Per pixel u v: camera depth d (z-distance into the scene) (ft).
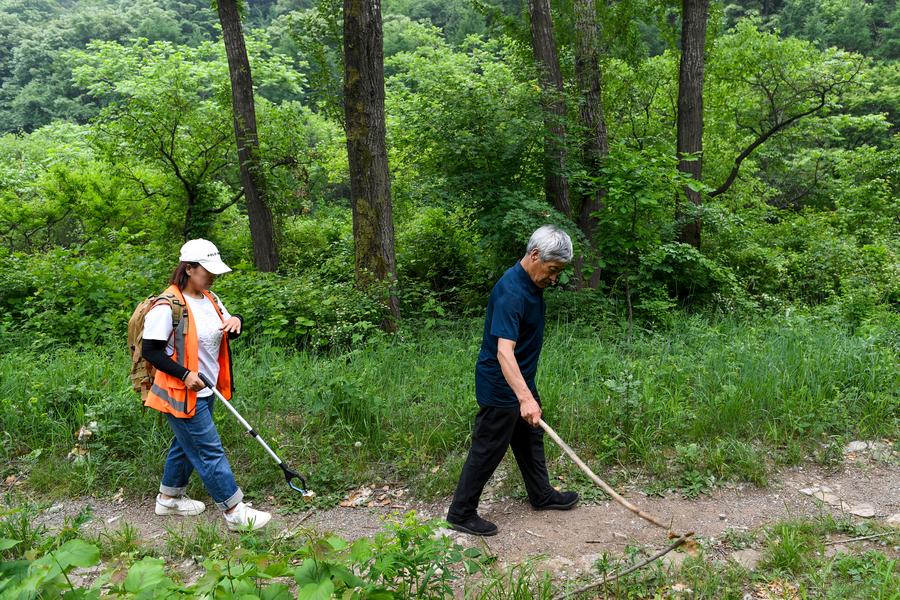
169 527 13.17
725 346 20.52
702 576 10.43
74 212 50.70
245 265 40.65
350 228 52.95
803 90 49.73
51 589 6.59
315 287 27.78
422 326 27.66
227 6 39.45
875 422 16.20
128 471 15.03
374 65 26.22
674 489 13.73
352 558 7.10
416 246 39.75
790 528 11.73
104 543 12.39
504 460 14.82
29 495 14.71
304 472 14.83
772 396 16.62
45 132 87.10
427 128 32.32
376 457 15.56
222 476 12.62
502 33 38.91
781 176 71.05
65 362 20.67
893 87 80.07
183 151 48.75
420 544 8.45
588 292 28.91
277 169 42.27
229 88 46.70
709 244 40.01
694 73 38.24
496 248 32.81
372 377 18.61
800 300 35.32
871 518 12.43
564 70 37.96
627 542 11.82
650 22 41.09
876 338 21.07
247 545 9.68
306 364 20.76
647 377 17.38
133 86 49.24
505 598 9.90
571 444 15.33
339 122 35.14
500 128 32.27
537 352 11.95
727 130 56.80
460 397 17.25
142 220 50.93
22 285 28.27
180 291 12.51
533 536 12.14
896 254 41.88
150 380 12.58
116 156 47.55
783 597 9.87
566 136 33.22
